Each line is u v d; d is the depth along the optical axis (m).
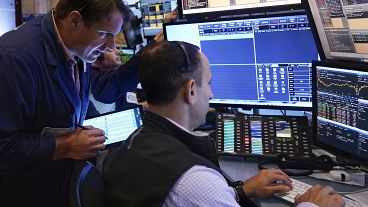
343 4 1.39
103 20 1.33
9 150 1.27
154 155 0.98
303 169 1.51
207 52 1.89
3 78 1.22
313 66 1.54
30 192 1.49
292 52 1.67
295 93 1.72
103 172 1.09
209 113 1.95
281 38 1.67
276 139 1.64
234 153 1.65
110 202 1.01
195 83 1.07
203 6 1.91
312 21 1.55
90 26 1.34
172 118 1.07
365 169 1.47
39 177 1.45
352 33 1.43
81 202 0.98
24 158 1.30
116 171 1.04
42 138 1.36
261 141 1.65
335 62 1.41
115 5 1.34
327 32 1.54
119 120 1.82
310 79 1.66
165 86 1.04
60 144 1.38
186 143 1.07
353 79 1.34
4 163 1.30
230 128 1.73
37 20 1.46
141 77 1.08
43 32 1.38
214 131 1.77
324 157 1.53
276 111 1.86
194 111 1.10
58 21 1.39
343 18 1.43
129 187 0.98
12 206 1.52
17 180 1.48
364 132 1.33
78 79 1.58
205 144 1.11
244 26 1.74
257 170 1.56
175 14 2.17
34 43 1.33
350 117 1.39
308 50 1.64
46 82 1.36
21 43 1.31
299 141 1.61
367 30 1.36
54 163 1.43
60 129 1.46
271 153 1.61
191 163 0.94
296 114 1.83
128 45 2.31
